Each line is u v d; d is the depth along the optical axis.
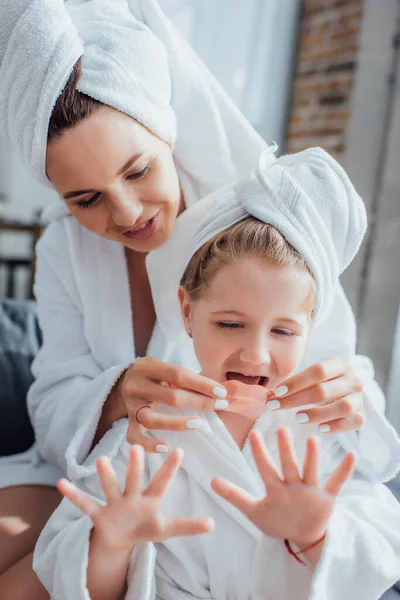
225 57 2.74
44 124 0.74
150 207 0.82
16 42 0.73
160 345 0.99
